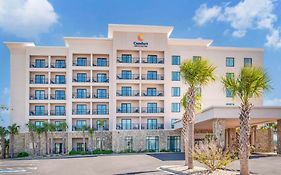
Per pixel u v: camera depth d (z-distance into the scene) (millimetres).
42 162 36312
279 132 35812
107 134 56938
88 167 28750
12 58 58156
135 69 58594
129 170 25297
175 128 54781
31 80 58312
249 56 61156
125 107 57844
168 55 58938
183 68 23984
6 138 56500
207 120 35469
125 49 57688
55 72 58781
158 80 58156
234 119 33938
